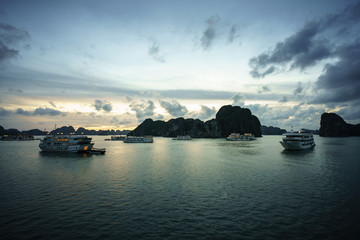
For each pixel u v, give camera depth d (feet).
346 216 84.58
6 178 155.22
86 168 197.16
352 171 174.70
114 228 75.31
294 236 69.41
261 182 138.72
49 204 99.04
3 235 70.49
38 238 68.95
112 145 618.03
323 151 341.00
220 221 80.43
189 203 99.66
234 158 267.80
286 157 271.69
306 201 101.81
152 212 89.20
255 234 70.69
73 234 71.31
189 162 234.38
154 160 253.44
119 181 143.33
